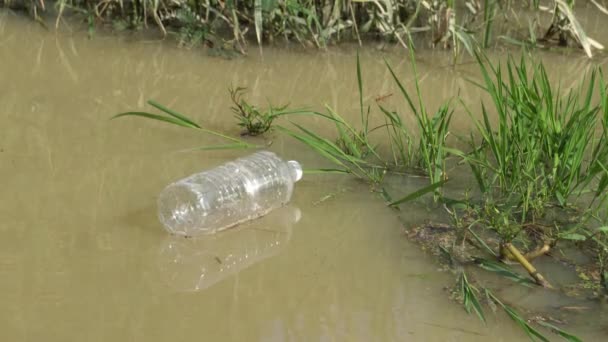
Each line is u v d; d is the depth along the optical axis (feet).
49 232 7.55
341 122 8.62
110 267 7.25
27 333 6.66
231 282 7.20
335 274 7.30
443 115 8.50
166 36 11.05
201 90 9.91
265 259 7.41
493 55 11.00
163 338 6.70
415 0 11.16
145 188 8.12
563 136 8.18
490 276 7.31
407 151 8.84
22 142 8.70
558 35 11.47
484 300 7.10
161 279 7.18
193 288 7.12
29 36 10.90
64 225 7.63
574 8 12.17
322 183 8.30
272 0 10.52
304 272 7.31
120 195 8.01
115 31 11.13
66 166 8.37
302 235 7.68
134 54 10.64
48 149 8.61
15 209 7.77
